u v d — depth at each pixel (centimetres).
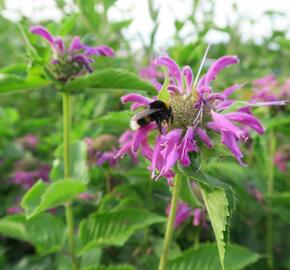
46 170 35
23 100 53
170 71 17
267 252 29
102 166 26
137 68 36
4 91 23
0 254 31
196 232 24
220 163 27
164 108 15
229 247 21
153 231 26
